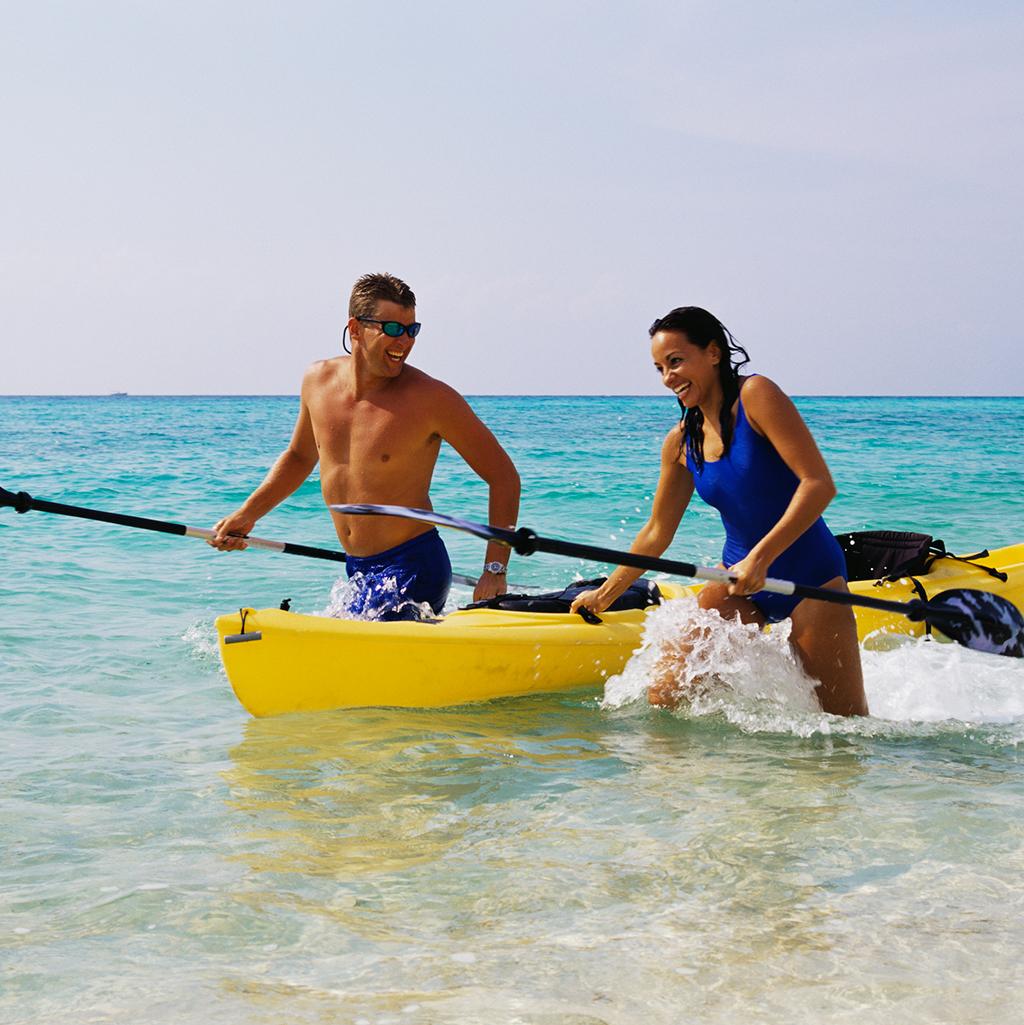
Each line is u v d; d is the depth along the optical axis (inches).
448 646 187.0
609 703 185.5
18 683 193.2
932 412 3122.5
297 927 100.7
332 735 166.6
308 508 494.9
